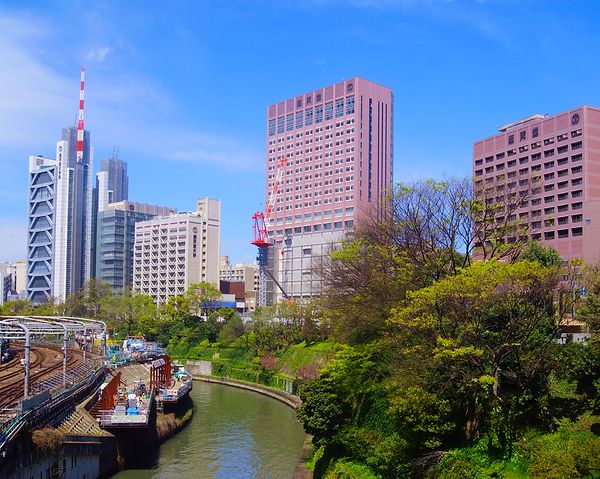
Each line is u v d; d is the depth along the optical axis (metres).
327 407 50.16
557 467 30.58
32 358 83.44
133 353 108.50
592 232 117.19
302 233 196.38
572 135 123.88
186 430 74.44
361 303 53.38
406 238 53.22
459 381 39.81
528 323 38.16
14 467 37.28
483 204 57.59
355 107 188.50
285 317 126.94
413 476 38.28
